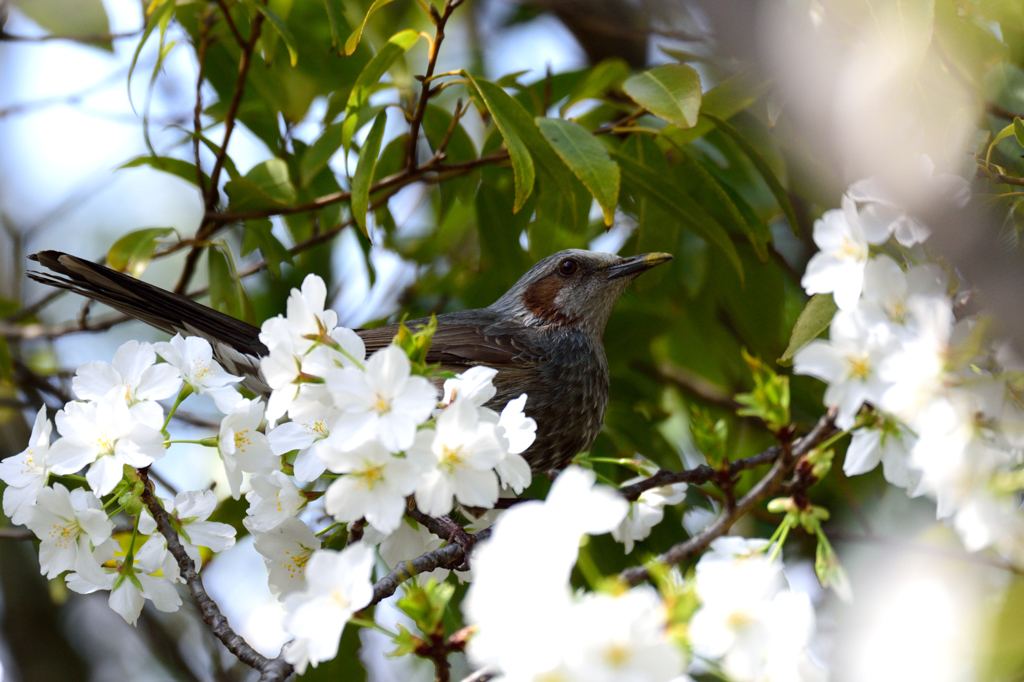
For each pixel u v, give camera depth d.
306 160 9.55
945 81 7.11
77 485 8.73
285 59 11.29
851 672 7.23
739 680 3.92
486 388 5.46
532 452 10.21
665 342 13.00
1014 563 4.70
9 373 10.61
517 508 3.71
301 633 4.28
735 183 11.26
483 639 3.54
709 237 9.35
